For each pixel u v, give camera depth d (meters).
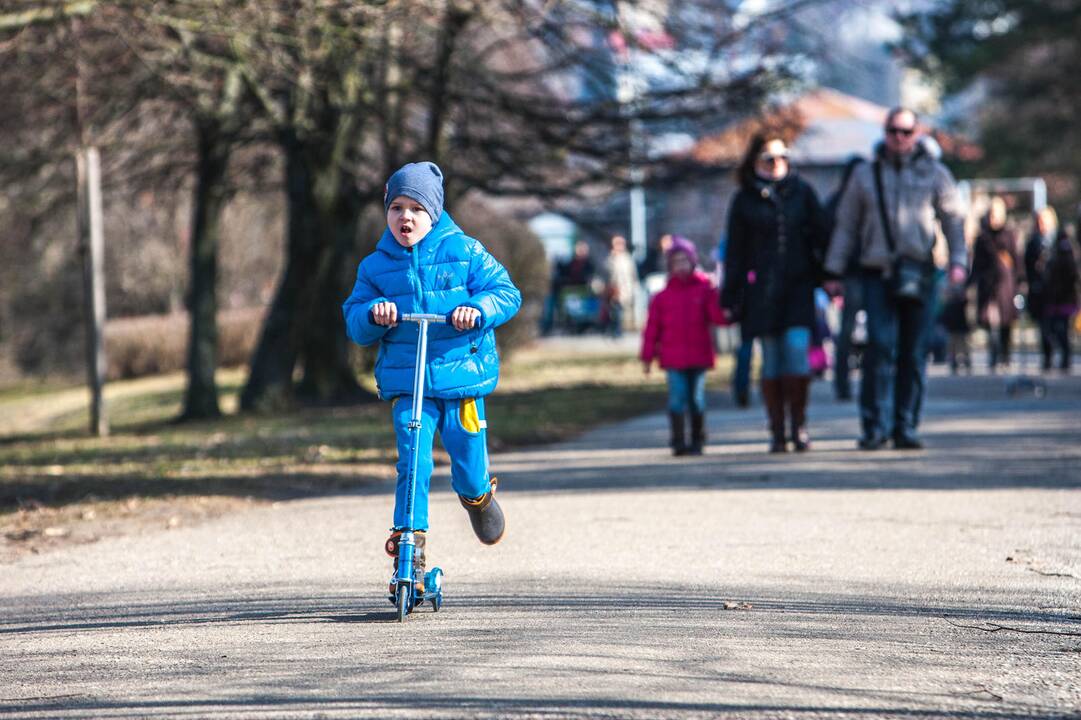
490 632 17.83
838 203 39.50
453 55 67.06
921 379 39.59
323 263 73.56
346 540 26.56
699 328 40.53
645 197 79.25
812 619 18.30
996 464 35.62
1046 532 25.31
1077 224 71.94
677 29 65.69
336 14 54.88
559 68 67.38
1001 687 14.74
